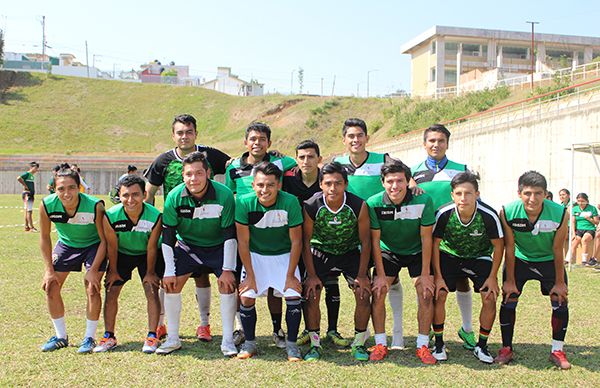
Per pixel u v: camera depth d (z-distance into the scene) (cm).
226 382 424
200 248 529
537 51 5388
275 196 505
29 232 1514
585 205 1126
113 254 524
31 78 6575
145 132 5834
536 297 751
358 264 534
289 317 497
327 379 434
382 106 5378
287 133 5322
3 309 644
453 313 671
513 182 1869
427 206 506
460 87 4616
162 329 568
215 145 5334
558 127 1622
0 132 5278
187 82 8881
